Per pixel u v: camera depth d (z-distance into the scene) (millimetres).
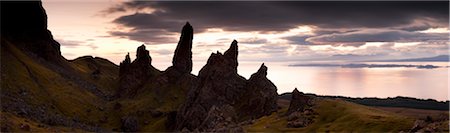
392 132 176000
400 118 192375
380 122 189625
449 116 162875
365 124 194750
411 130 165125
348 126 198125
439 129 149125
